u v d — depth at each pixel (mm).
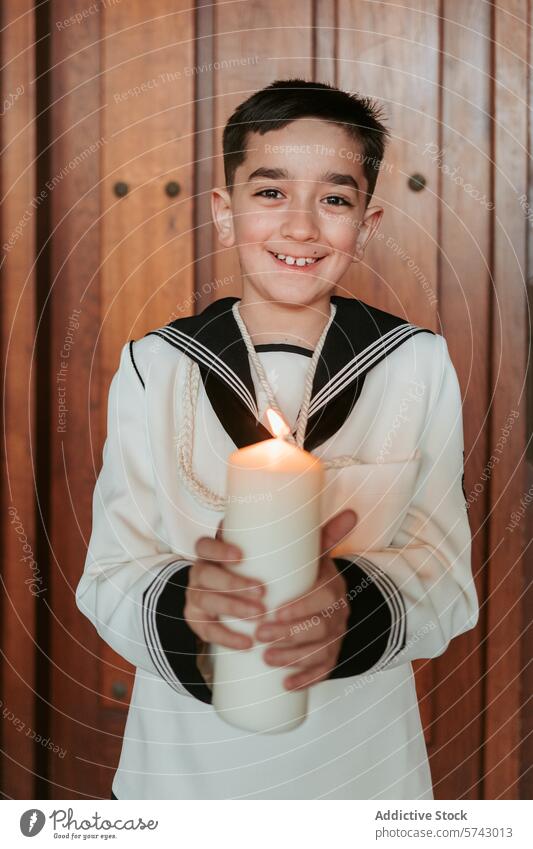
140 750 763
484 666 1149
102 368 1146
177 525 723
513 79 1089
